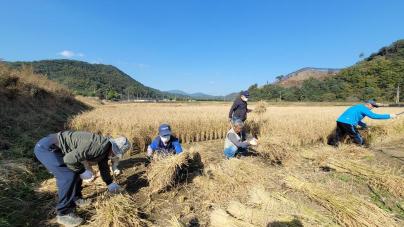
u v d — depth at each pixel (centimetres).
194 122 588
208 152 463
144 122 534
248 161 328
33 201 266
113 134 488
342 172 330
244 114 486
